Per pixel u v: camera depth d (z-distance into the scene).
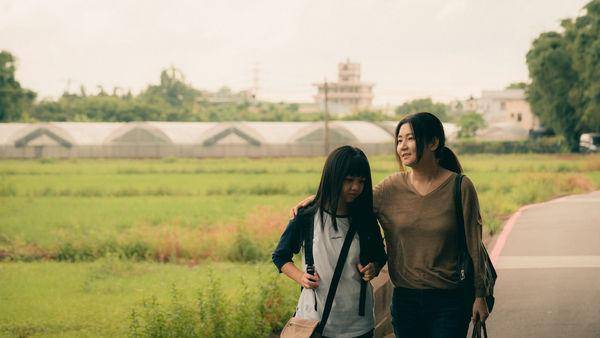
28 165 60.47
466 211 4.21
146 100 122.12
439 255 4.27
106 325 9.17
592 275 11.07
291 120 116.50
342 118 113.56
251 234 17.06
